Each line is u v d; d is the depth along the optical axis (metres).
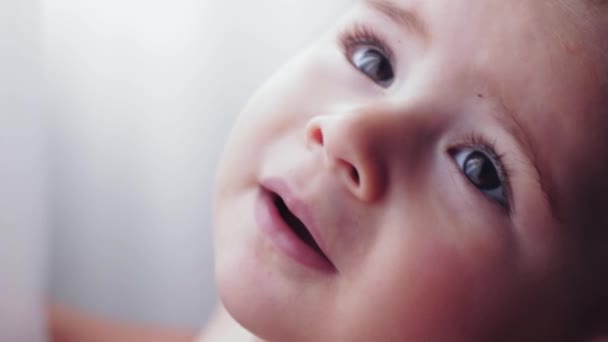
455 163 0.30
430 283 0.30
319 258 0.31
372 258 0.30
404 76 0.31
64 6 0.48
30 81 0.44
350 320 0.30
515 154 0.30
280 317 0.31
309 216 0.30
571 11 0.30
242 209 0.32
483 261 0.30
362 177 0.30
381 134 0.30
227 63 0.50
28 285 0.46
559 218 0.31
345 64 0.33
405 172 0.30
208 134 0.51
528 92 0.30
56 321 0.49
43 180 0.46
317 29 0.51
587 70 0.30
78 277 0.53
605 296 0.32
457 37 0.30
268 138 0.32
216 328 0.44
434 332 0.30
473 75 0.30
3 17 0.43
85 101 0.49
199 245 0.54
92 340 0.48
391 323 0.30
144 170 0.51
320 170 0.30
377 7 0.32
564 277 0.31
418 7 0.31
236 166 0.33
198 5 0.49
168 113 0.50
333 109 0.32
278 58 0.51
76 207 0.51
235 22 0.50
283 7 0.50
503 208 0.31
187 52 0.50
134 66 0.49
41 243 0.46
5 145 0.44
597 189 0.31
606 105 0.30
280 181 0.31
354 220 0.30
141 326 0.51
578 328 0.32
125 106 0.50
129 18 0.49
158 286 0.54
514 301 0.31
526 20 0.30
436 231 0.30
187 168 0.52
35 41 0.44
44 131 0.46
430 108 0.30
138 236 0.53
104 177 0.51
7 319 0.46
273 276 0.31
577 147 0.30
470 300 0.30
